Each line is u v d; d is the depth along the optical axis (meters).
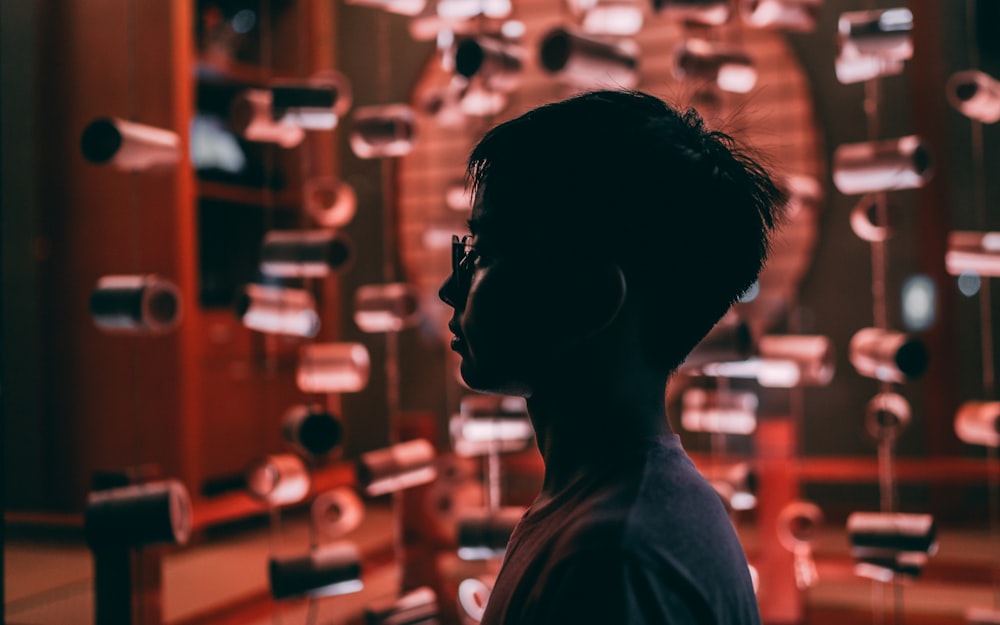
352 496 2.78
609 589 0.56
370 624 2.58
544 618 0.58
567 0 3.30
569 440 0.71
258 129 2.60
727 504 2.59
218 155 4.62
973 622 2.60
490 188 0.72
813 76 4.63
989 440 2.65
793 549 3.19
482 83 2.64
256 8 4.86
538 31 4.94
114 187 4.15
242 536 4.40
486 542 2.54
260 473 2.49
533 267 0.68
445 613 3.44
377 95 5.40
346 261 2.58
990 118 2.79
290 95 2.51
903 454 4.48
